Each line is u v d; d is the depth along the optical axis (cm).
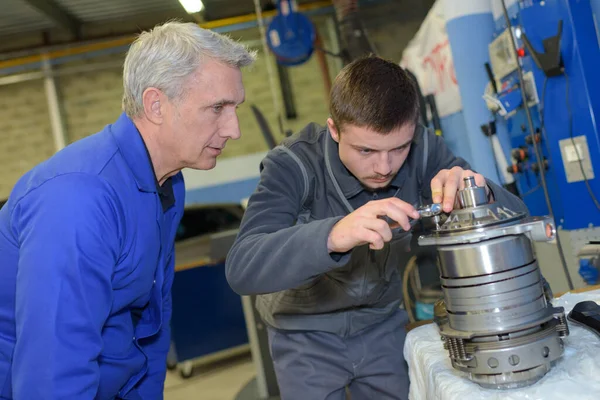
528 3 189
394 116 95
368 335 127
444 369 87
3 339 95
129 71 98
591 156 180
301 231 91
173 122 97
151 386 122
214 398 343
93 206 87
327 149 117
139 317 117
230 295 406
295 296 125
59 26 578
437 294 248
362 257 119
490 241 73
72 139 623
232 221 464
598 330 86
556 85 187
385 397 128
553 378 74
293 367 126
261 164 120
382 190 120
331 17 596
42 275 81
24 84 617
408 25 529
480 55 237
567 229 192
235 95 99
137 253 97
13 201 93
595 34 179
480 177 93
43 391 79
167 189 113
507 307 73
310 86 621
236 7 601
